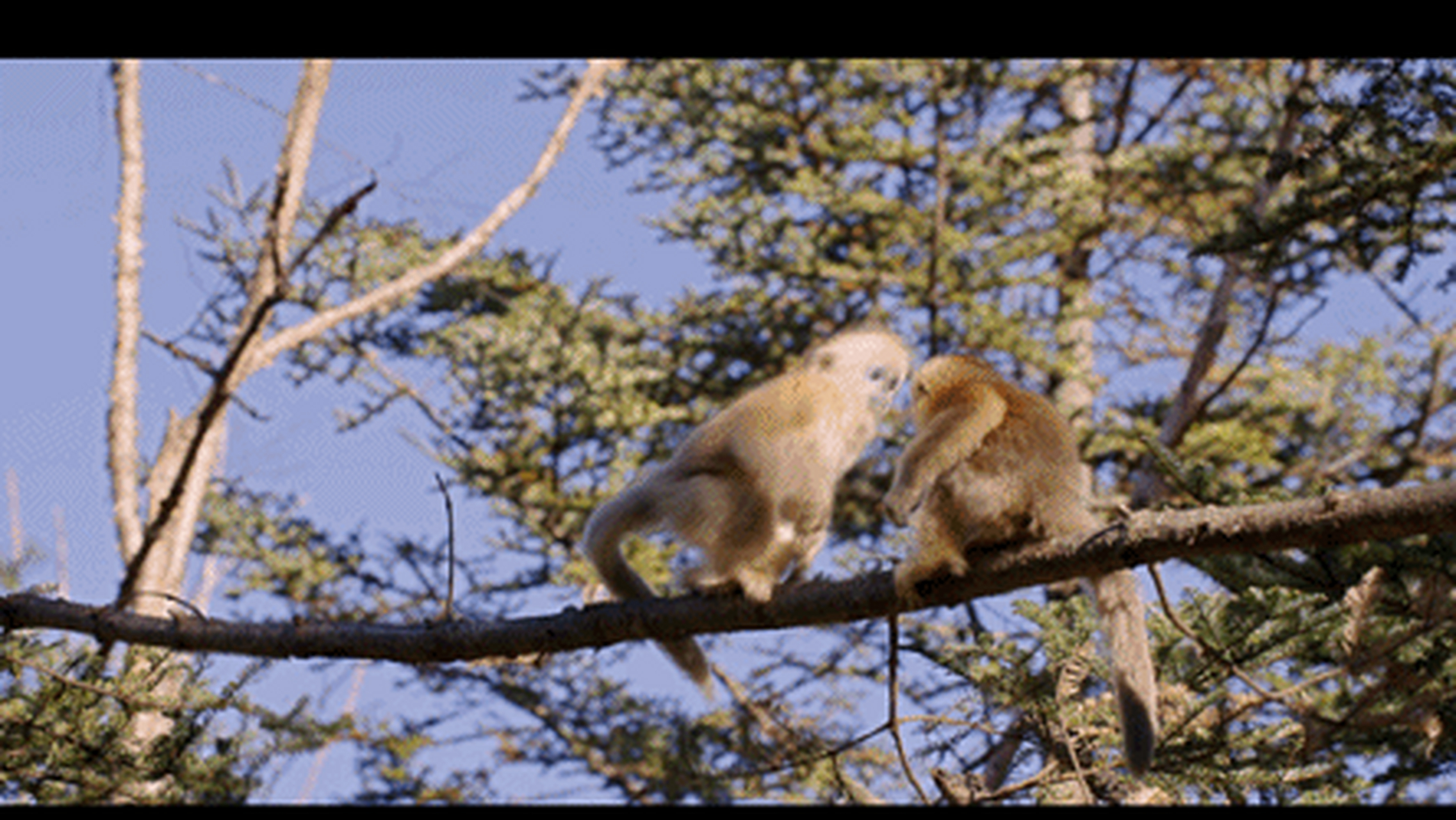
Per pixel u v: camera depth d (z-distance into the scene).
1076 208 17.41
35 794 6.86
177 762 7.04
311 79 15.05
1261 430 16.59
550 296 17.34
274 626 6.75
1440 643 6.55
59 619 6.94
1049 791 6.99
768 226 17.38
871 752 13.48
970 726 7.03
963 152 17.11
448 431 16.53
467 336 16.89
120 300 14.19
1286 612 6.69
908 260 17.56
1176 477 6.87
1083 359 17.72
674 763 11.09
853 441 7.34
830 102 18.22
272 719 7.65
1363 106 9.30
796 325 17.66
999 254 16.48
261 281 14.48
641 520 7.26
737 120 18.44
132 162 14.45
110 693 6.98
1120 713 6.16
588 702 15.10
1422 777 7.39
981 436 5.91
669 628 6.32
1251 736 7.19
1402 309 15.16
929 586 6.01
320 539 16.39
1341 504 4.96
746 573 6.37
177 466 13.64
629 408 16.03
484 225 15.23
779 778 9.50
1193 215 16.88
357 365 17.30
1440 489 4.79
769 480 6.90
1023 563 5.79
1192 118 18.45
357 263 16.80
